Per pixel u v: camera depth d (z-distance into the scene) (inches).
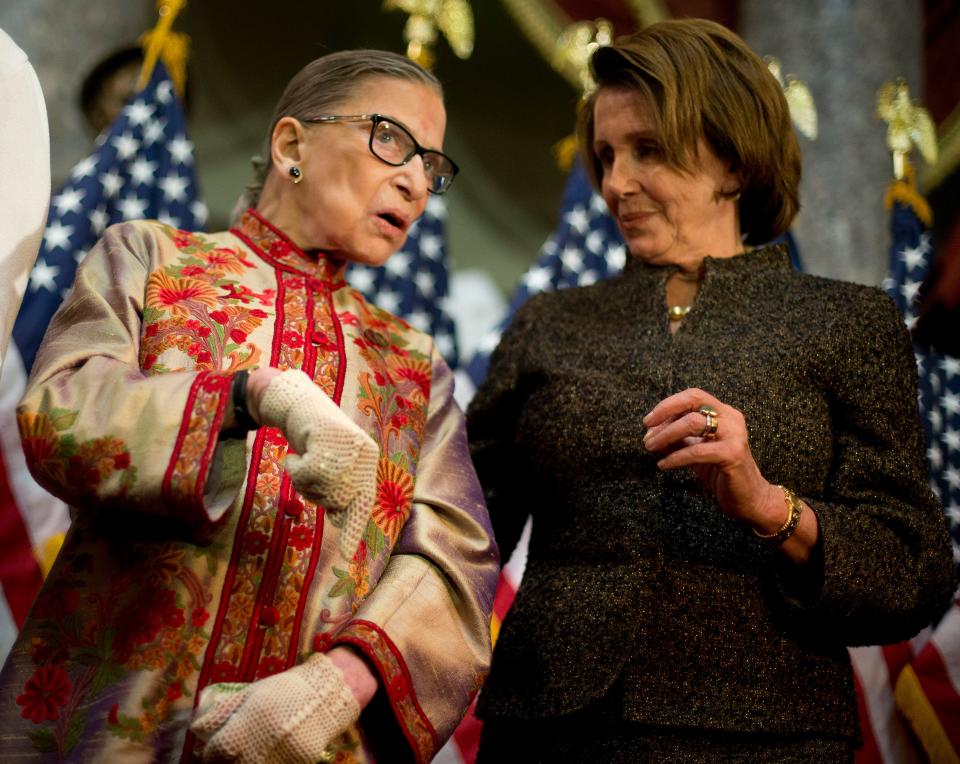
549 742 66.4
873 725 97.9
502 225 337.4
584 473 70.6
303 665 56.5
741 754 63.6
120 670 57.3
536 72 332.2
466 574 65.5
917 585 65.9
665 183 75.4
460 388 125.0
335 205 71.5
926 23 220.2
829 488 68.8
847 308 71.5
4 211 65.2
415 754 59.9
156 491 55.6
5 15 198.7
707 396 62.1
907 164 123.0
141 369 63.0
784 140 76.4
